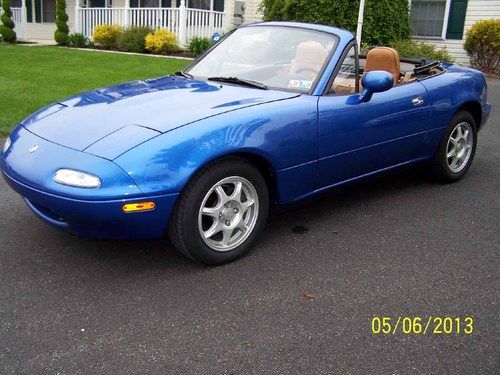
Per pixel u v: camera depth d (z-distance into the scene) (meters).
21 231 3.99
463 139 5.46
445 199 5.03
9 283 3.28
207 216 3.45
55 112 3.75
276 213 3.95
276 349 2.73
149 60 13.86
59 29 18.28
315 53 4.23
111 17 18.41
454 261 3.75
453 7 16.14
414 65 5.74
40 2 21.81
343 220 4.43
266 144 3.52
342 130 4.02
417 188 5.34
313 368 2.59
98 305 3.07
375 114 4.26
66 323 2.90
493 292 3.35
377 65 5.04
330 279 3.44
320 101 3.93
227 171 3.40
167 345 2.74
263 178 3.66
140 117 3.42
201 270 3.50
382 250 3.89
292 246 3.90
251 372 2.55
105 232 3.17
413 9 16.77
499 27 14.77
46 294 3.17
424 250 3.91
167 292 3.22
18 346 2.70
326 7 13.91
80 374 2.51
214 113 3.46
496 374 2.58
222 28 18.47
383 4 14.09
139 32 16.56
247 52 4.49
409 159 4.88
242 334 2.84
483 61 15.41
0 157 3.81
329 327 2.92
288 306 3.11
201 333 2.84
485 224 4.45
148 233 3.22
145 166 3.06
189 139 3.21
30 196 3.21
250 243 3.69
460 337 2.88
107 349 2.69
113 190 3.00
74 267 3.49
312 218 4.45
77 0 19.02
